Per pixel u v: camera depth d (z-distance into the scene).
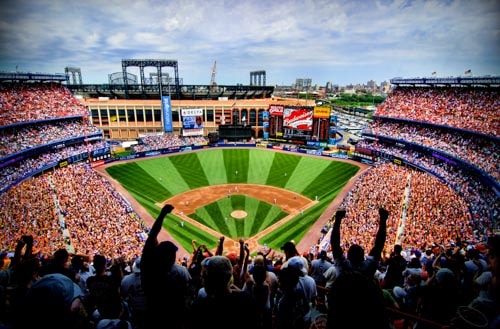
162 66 108.56
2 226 37.56
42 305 4.57
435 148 62.31
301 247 42.34
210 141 97.31
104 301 6.11
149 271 5.66
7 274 8.90
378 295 3.98
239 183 68.94
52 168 65.50
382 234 7.47
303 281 7.17
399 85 84.06
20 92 72.94
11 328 5.17
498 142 53.25
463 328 5.43
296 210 54.69
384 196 49.53
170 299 5.56
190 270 10.79
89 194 52.00
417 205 44.31
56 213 43.66
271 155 88.62
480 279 6.75
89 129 80.69
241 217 52.06
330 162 81.00
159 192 62.84
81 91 118.44
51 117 72.19
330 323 3.92
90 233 39.41
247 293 5.07
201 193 62.84
